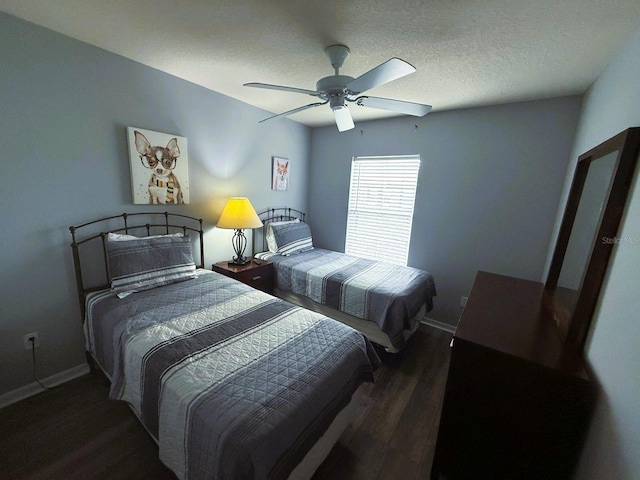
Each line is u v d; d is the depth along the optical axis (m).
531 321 1.49
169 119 2.39
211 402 1.06
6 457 1.44
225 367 1.27
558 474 1.18
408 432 1.73
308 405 1.13
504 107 2.62
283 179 3.68
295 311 1.87
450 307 3.13
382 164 3.47
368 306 2.39
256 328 1.62
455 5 1.29
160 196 2.39
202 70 2.21
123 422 1.68
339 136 3.77
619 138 1.16
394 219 3.45
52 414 1.71
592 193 1.46
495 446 1.27
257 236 3.49
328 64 2.00
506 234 2.74
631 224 1.02
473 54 1.73
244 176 3.16
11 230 1.70
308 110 3.16
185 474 1.07
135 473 1.38
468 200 2.90
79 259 1.98
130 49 1.92
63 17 1.56
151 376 1.26
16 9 1.49
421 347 2.73
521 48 1.63
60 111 1.80
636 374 0.83
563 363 1.15
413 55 1.77
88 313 1.87
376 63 1.90
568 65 1.79
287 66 2.06
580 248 1.47
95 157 2.00
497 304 1.72
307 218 4.23
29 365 1.85
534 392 1.16
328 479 1.42
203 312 1.77
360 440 1.66
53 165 1.82
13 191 1.68
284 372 1.26
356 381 1.47
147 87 2.20
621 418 0.88
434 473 1.41
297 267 2.95
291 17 1.45
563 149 2.40
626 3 1.19
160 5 1.41
